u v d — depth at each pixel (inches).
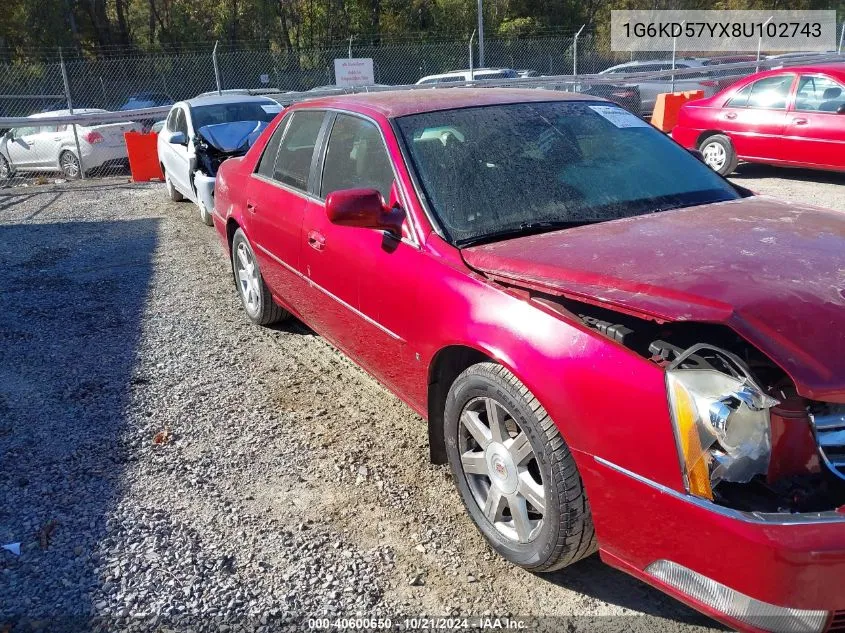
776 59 792.3
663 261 98.0
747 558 77.0
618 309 87.3
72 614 102.9
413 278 122.9
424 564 112.4
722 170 441.7
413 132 139.6
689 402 81.7
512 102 153.3
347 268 143.9
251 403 169.0
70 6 1441.9
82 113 580.4
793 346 79.2
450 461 120.8
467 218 124.4
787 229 111.3
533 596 105.3
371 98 161.3
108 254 316.8
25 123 525.0
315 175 164.9
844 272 93.1
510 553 109.0
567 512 97.1
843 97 383.2
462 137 139.7
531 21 1624.0
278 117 195.5
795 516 76.9
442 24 1599.4
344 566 112.2
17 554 115.7
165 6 1619.1
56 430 157.8
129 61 887.1
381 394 172.4
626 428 87.5
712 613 82.7
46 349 206.7
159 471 140.3
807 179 434.0
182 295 254.2
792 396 81.0
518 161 136.2
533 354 98.0
